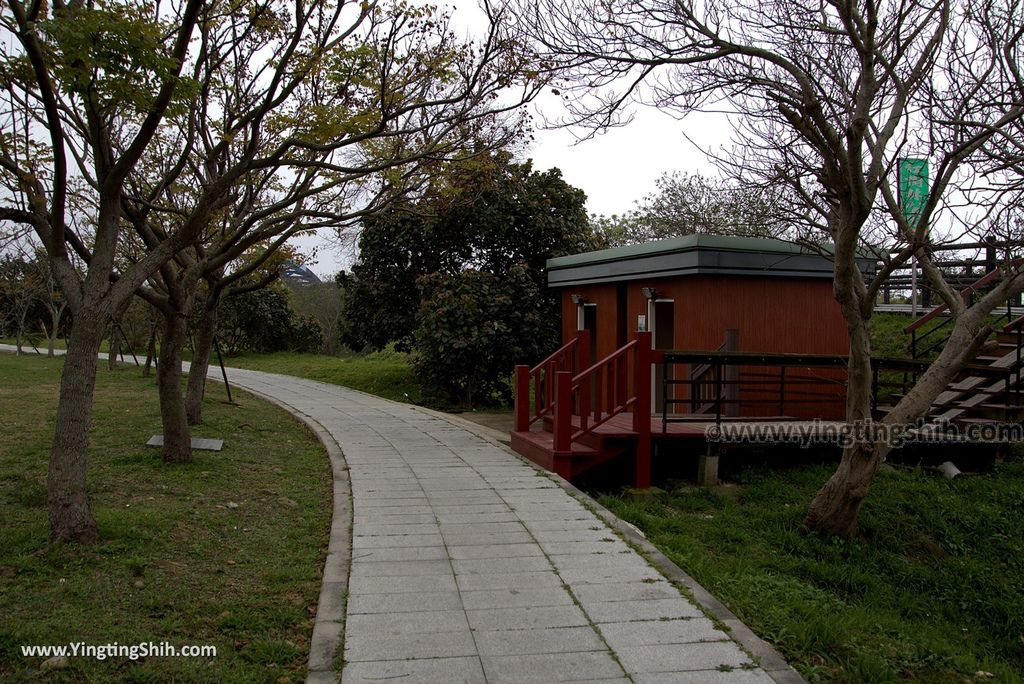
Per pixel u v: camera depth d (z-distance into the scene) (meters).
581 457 7.88
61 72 4.72
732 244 9.50
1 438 8.01
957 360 6.46
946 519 7.38
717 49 6.83
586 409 8.07
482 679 3.41
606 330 11.73
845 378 10.20
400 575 4.77
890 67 6.23
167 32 6.15
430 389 16.38
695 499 7.48
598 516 6.20
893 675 3.83
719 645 3.82
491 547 5.37
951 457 8.78
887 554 6.59
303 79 7.21
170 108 5.19
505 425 12.59
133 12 5.27
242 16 7.57
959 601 6.05
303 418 12.20
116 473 6.79
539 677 3.44
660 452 8.16
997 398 9.59
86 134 6.18
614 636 3.90
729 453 8.41
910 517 7.37
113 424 9.45
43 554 4.54
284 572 4.69
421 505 6.51
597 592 4.53
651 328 10.55
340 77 6.92
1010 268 6.36
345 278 17.78
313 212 7.68
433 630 3.93
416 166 8.27
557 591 4.54
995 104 6.31
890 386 10.61
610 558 5.16
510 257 15.98
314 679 3.37
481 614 4.16
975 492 7.95
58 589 4.06
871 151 6.64
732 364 7.95
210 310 9.90
